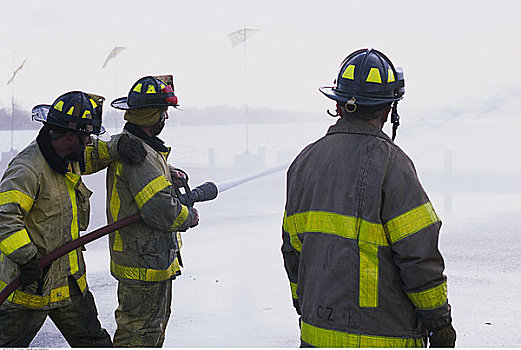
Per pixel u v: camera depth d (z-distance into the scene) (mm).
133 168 3324
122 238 3443
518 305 5109
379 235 2328
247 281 6020
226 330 4648
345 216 2371
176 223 3391
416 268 2273
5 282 3158
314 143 2619
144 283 3428
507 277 5941
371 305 2332
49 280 3197
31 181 3053
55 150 3176
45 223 3158
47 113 3164
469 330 4551
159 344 3740
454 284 5730
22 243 2953
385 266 2332
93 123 3180
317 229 2443
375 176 2344
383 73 2486
